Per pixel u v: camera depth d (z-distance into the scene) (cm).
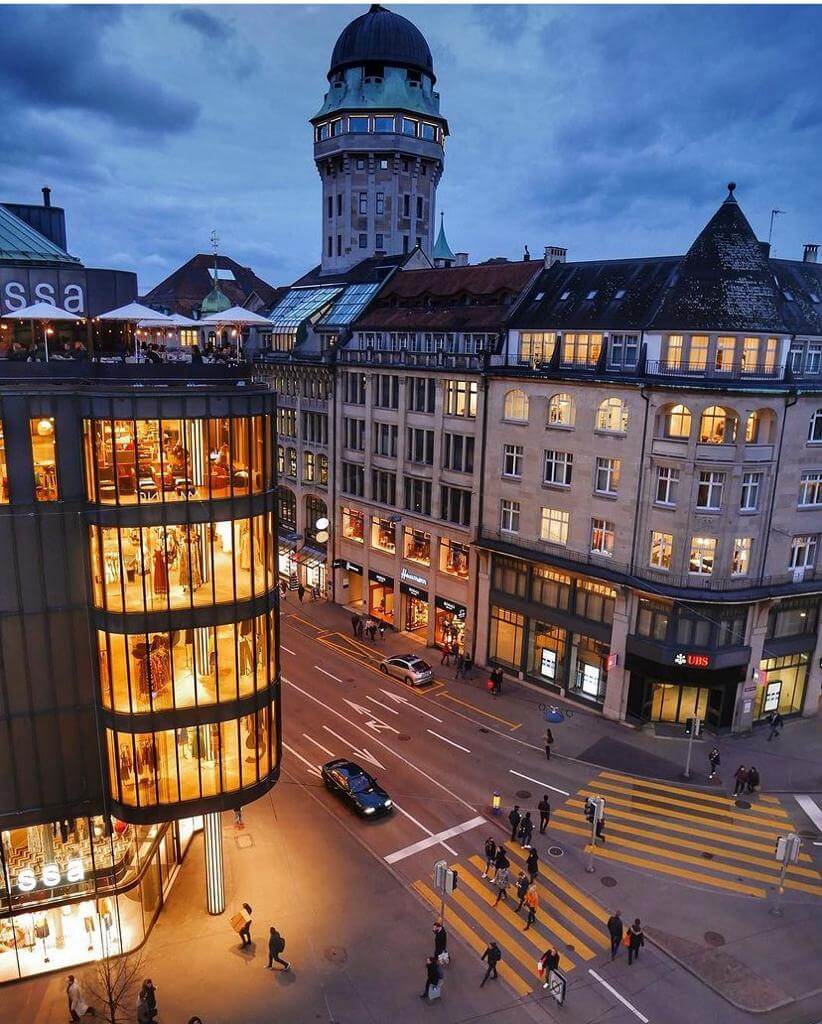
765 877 2916
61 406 2158
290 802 3366
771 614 3988
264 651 2484
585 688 4338
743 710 3956
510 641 4706
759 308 3672
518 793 3450
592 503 4103
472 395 4675
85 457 2200
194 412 2223
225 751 2438
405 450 5200
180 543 2275
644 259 4388
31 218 3262
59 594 2250
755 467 3700
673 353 3838
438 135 8256
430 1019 2262
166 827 2769
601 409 4025
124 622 2252
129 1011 2277
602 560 4097
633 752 3812
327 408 5912
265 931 2611
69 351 2653
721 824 3247
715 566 3766
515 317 4728
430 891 2820
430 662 4938
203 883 2852
